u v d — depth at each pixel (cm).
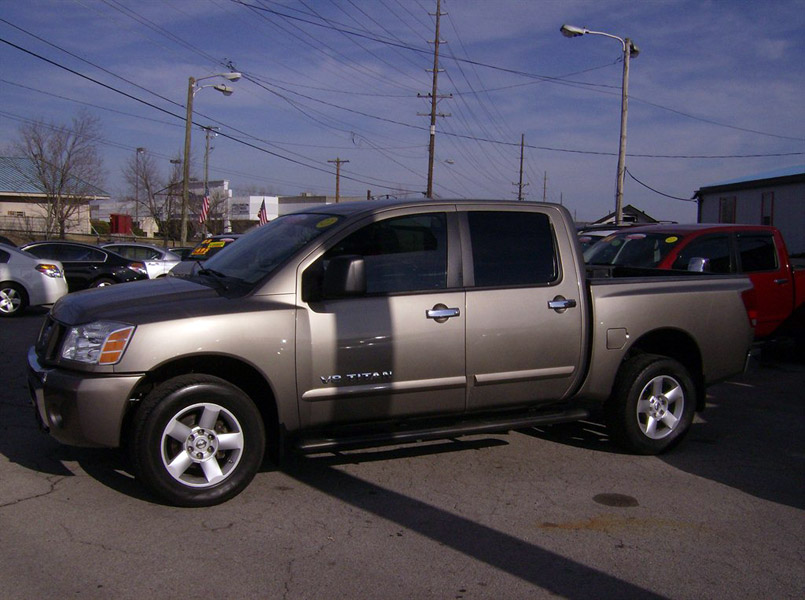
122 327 454
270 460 545
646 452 609
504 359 546
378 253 521
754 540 448
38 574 381
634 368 597
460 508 488
